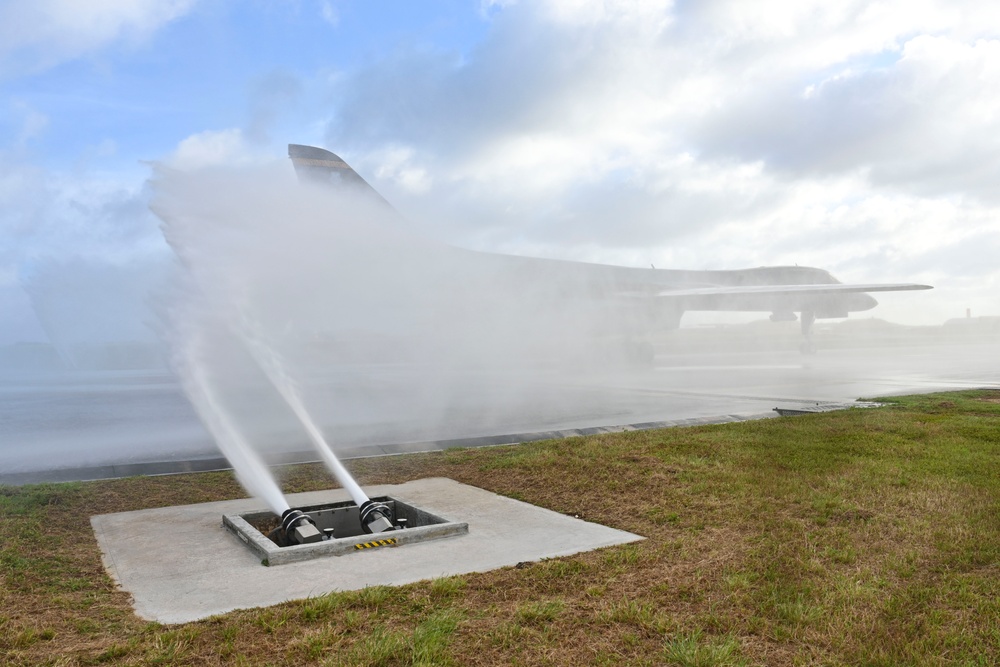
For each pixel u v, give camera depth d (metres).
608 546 5.88
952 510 6.56
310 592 4.91
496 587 4.90
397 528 6.59
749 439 10.71
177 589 5.03
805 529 6.15
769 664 3.70
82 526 6.97
